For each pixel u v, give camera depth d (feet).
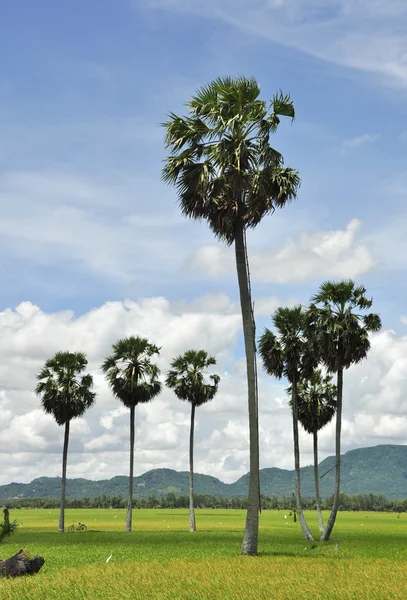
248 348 122.62
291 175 124.47
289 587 76.13
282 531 258.78
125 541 176.65
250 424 121.39
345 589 73.92
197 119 126.52
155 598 69.46
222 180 123.13
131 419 242.58
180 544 160.04
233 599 68.23
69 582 81.51
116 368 237.45
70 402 249.14
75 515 609.83
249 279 124.98
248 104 123.34
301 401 216.13
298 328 184.24
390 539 191.93
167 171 126.62
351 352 162.40
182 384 252.62
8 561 92.43
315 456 225.97
